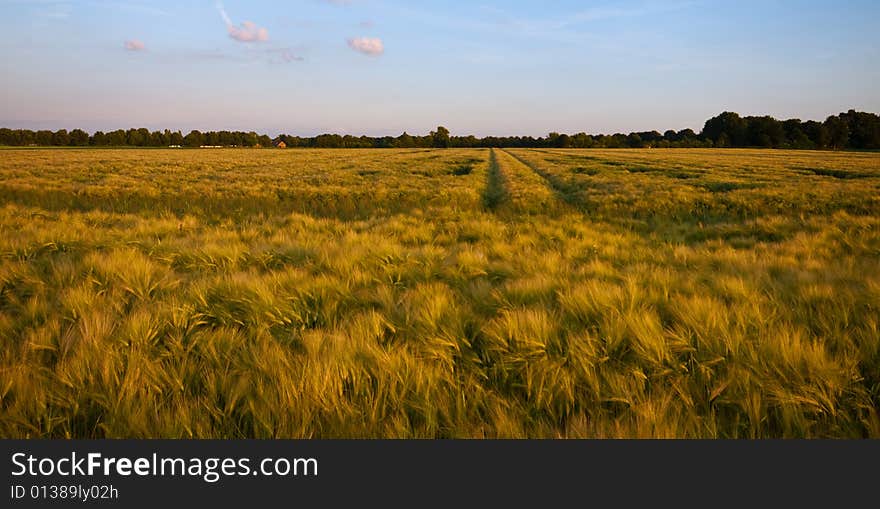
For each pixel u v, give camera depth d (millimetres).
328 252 5602
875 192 15258
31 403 2230
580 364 2539
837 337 2816
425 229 8320
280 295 3664
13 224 8875
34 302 3449
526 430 2236
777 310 3246
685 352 2705
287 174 26000
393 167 34219
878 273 4348
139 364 2451
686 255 5809
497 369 2656
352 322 3254
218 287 3865
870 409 2238
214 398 2332
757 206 13078
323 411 2230
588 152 76750
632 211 12992
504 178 26328
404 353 2523
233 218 11852
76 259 5680
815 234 7777
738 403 2291
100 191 15969
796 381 2344
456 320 3078
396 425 2135
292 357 2596
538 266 5000
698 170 31078
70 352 2707
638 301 3338
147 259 4992
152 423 2146
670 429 2061
